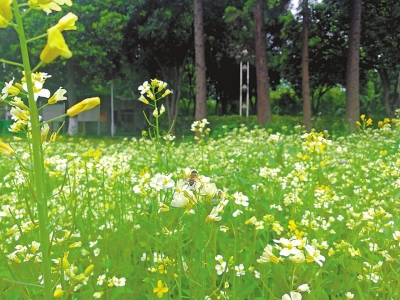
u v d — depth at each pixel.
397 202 3.81
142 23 29.33
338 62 33.44
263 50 21.41
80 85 35.28
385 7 28.33
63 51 1.42
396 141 8.98
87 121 39.66
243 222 3.72
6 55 27.92
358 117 19.97
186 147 10.02
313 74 34.97
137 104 41.84
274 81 43.75
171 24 29.67
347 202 4.36
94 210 3.94
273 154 7.05
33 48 25.48
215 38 33.59
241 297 2.50
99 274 2.71
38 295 2.42
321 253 3.02
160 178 2.53
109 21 27.20
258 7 21.30
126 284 2.74
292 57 33.94
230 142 9.05
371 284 2.65
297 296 1.63
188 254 3.12
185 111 52.62
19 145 9.93
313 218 3.37
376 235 3.14
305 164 4.75
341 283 2.71
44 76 1.97
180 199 1.96
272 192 4.35
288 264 2.73
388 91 31.47
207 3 29.16
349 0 25.38
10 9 1.43
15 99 1.91
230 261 2.48
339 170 5.88
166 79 33.34
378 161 6.24
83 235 3.13
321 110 46.88
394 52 28.88
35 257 2.48
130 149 8.39
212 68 39.00
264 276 2.63
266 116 21.19
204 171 5.58
